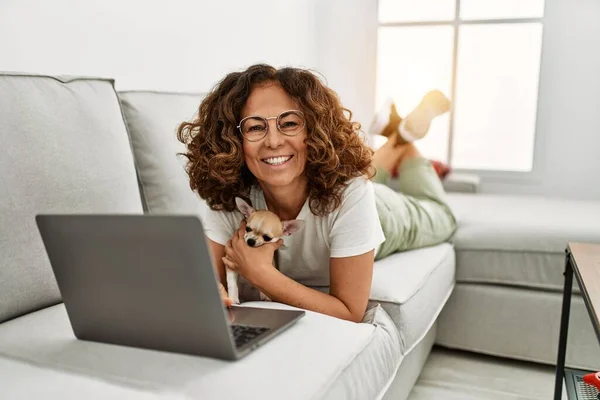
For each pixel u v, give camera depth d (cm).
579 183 307
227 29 232
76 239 79
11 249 99
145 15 181
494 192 325
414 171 207
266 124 108
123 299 81
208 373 76
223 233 122
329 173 112
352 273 115
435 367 179
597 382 119
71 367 79
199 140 117
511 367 180
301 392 74
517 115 318
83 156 113
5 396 71
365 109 349
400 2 334
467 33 322
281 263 126
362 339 97
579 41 295
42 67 143
